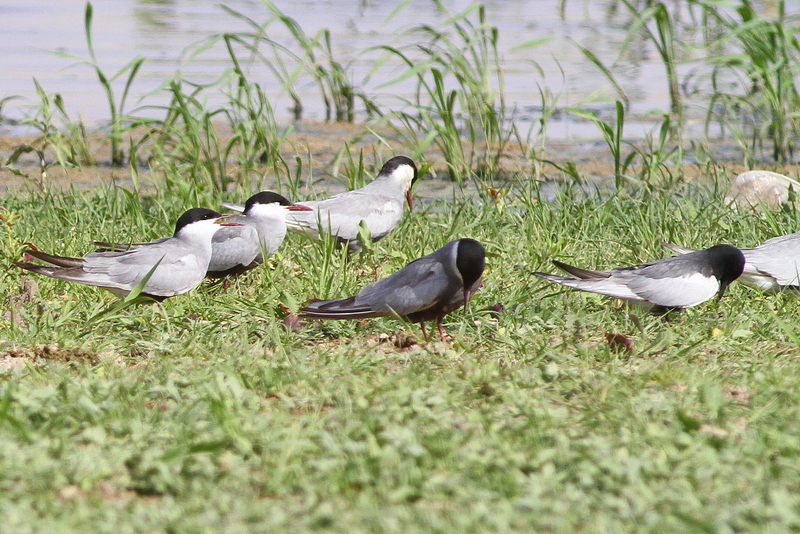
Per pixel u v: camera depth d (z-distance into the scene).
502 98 19.69
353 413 7.35
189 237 11.34
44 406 7.23
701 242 13.65
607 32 31.84
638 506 5.79
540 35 30.89
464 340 9.88
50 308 10.44
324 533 5.53
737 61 20.89
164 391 7.73
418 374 8.52
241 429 6.84
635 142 22.19
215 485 6.17
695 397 7.87
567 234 14.13
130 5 36.97
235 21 32.94
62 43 30.03
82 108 23.91
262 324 10.41
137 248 11.07
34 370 8.33
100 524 5.55
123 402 7.50
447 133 18.31
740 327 10.23
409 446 6.45
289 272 12.62
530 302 10.88
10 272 11.76
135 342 9.49
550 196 17.75
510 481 6.13
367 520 5.64
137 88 25.17
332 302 9.94
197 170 17.38
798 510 5.82
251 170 18.52
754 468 6.49
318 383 8.20
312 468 6.43
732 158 21.00
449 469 6.39
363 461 6.38
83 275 10.65
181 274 11.09
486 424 7.04
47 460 6.24
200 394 7.63
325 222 13.78
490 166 18.81
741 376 8.68
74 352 9.14
